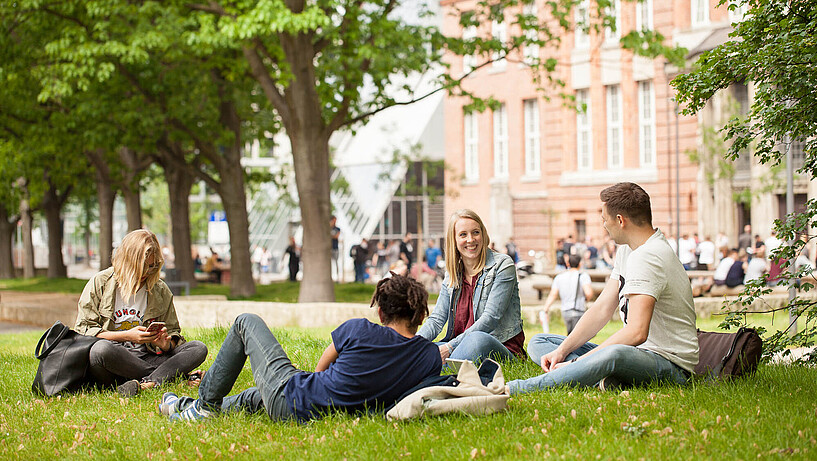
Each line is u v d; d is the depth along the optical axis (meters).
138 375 7.07
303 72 19.30
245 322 5.69
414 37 20.19
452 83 20.47
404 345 5.32
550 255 42.06
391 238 50.47
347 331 5.36
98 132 21.95
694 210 36.44
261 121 27.30
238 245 24.02
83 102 21.47
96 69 19.97
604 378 6.07
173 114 21.94
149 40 18.03
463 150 46.69
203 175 23.95
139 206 30.27
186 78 22.28
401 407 5.20
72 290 28.61
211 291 26.45
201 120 23.45
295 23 15.70
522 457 4.50
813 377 7.00
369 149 53.59
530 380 6.14
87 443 5.30
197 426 5.52
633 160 39.03
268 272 54.03
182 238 28.30
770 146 6.93
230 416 5.70
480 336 6.95
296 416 5.41
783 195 31.81
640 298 5.99
